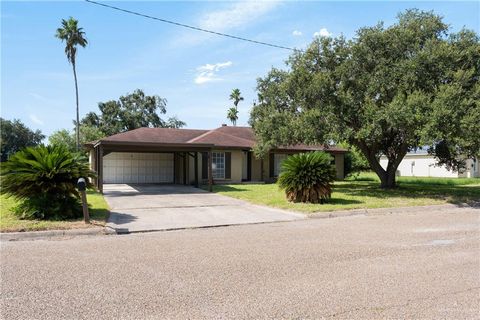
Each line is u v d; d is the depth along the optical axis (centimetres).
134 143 1733
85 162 1070
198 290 469
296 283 496
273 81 1922
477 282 500
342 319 386
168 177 2552
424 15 1711
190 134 2600
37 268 563
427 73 1549
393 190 1880
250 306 419
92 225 902
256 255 645
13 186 967
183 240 781
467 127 1352
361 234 844
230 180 2442
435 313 400
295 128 1680
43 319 384
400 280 509
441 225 973
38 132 7219
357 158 2969
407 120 1383
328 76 1628
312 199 1341
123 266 575
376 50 1639
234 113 5894
